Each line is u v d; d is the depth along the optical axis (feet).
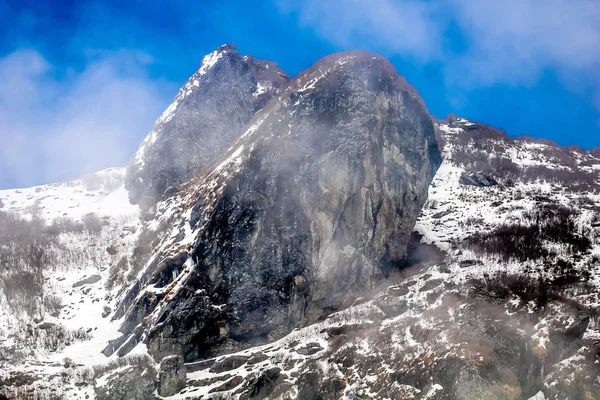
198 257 417.69
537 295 396.57
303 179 443.73
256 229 425.69
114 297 453.17
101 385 361.71
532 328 367.66
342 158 451.12
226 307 407.64
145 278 437.99
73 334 419.33
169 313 398.62
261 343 410.72
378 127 471.21
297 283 421.59
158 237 487.20
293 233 431.02
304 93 474.90
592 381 337.72
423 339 364.38
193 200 483.92
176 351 391.24
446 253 486.38
